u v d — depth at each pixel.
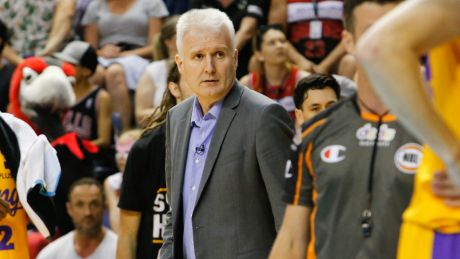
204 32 11.05
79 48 20.98
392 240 7.28
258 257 10.90
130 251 13.22
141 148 13.02
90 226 16.45
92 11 23.52
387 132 7.39
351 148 7.46
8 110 19.36
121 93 22.36
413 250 6.80
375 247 7.31
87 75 21.11
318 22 21.28
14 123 12.82
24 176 12.67
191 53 11.09
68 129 20.92
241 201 10.97
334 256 7.45
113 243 16.62
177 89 12.92
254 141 10.91
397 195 7.29
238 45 21.52
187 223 11.23
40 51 23.84
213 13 11.20
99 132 21.14
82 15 24.08
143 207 13.14
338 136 7.54
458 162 6.18
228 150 11.02
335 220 7.46
